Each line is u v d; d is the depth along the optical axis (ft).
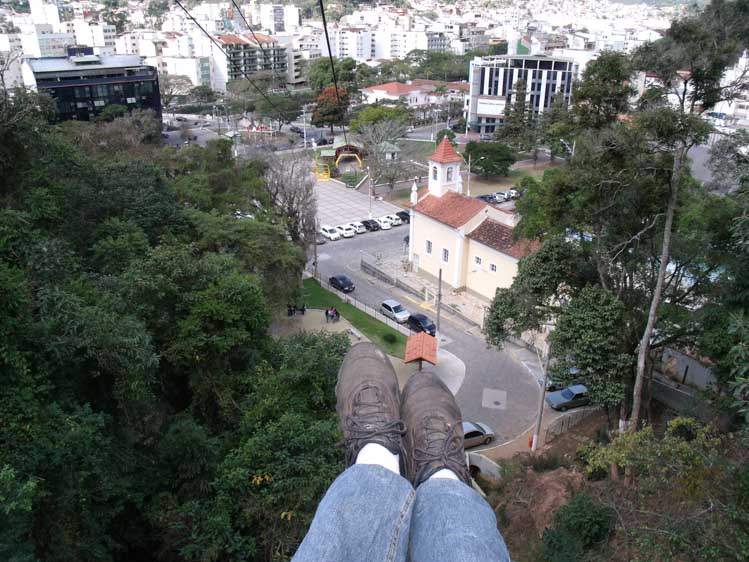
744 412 39.42
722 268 67.36
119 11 599.98
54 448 37.88
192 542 41.70
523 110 239.71
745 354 39.73
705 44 48.60
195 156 127.24
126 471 46.93
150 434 55.98
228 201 115.03
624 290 68.74
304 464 44.04
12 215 53.31
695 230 64.59
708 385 63.93
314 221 134.21
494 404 90.74
